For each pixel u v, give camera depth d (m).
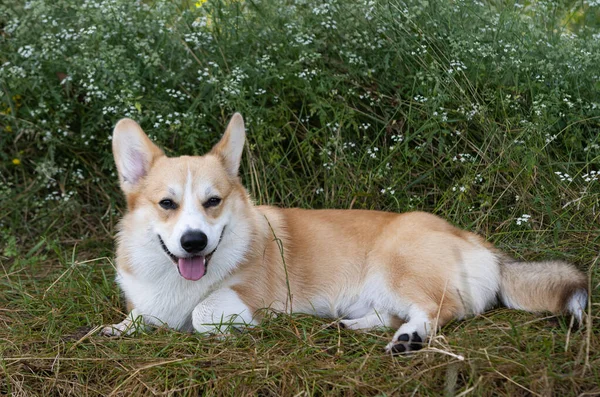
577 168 1.98
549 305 1.60
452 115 2.04
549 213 1.88
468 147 2.02
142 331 1.61
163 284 1.63
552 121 1.94
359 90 2.11
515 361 1.44
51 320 1.66
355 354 1.51
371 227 1.72
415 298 1.63
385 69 2.04
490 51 2.01
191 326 1.66
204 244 1.55
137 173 1.65
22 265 1.92
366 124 2.09
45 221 2.08
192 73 2.12
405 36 2.08
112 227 2.07
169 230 1.57
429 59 2.06
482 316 1.61
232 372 1.46
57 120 2.06
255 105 2.08
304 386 1.43
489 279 1.65
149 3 2.32
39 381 1.49
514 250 1.84
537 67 2.04
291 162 2.10
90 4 2.08
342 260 1.70
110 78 1.99
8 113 2.12
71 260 1.95
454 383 1.40
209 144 2.07
